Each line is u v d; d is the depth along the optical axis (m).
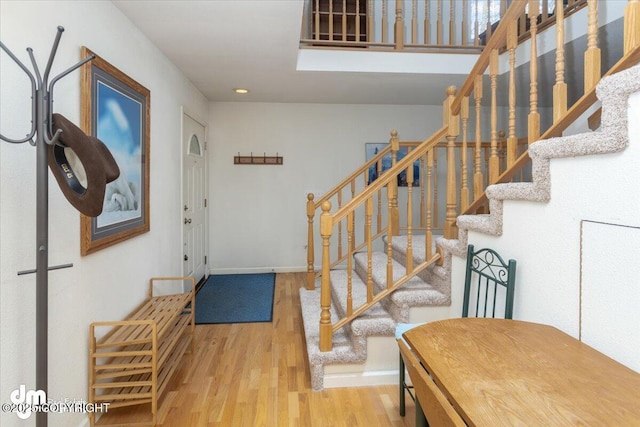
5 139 0.98
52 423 1.36
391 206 2.02
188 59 2.85
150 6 1.99
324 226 1.93
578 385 0.86
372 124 4.45
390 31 3.94
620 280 1.02
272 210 4.45
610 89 1.02
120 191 1.93
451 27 3.31
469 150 4.30
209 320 2.96
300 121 4.40
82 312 1.58
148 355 1.75
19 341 1.21
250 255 4.47
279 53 2.74
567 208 1.22
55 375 1.39
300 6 2.03
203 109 4.02
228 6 2.02
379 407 1.80
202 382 2.03
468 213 2.06
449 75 3.28
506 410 0.76
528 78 3.29
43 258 1.03
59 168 1.08
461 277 1.93
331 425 1.66
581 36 2.45
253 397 1.88
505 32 1.69
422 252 2.38
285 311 3.19
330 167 4.46
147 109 2.32
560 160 1.25
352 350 1.99
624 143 1.00
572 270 1.20
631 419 0.73
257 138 4.37
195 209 3.75
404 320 1.98
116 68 1.90
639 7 1.10
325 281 1.96
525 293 1.45
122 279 1.99
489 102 4.15
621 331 1.02
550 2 3.07
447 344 1.08
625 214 1.01
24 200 1.24
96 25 1.75
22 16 1.22
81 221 1.56
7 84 1.16
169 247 2.85
